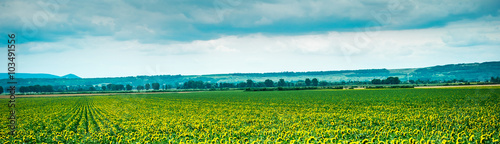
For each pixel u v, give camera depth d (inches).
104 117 1624.0
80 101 3533.5
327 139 784.3
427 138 797.2
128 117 1595.7
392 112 1547.7
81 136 1010.7
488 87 3983.8
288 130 989.2
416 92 3403.1
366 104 2119.8
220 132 1011.3
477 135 815.1
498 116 1214.9
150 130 1091.9
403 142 753.0
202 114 1678.2
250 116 1486.2
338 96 3166.8
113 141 899.4
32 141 947.3
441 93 3068.4
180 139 868.6
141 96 4512.8
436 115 1283.2
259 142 810.8
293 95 3631.9
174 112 1856.5
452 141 770.2
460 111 1473.9
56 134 1049.5
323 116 1380.4
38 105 2918.3
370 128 1035.9
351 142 746.8
